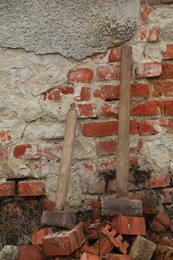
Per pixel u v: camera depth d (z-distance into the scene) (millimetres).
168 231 2697
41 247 2461
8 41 2787
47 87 2822
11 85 2814
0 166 2834
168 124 2854
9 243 2707
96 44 2814
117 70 2830
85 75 2828
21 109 2822
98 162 2844
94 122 2836
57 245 2312
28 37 2791
